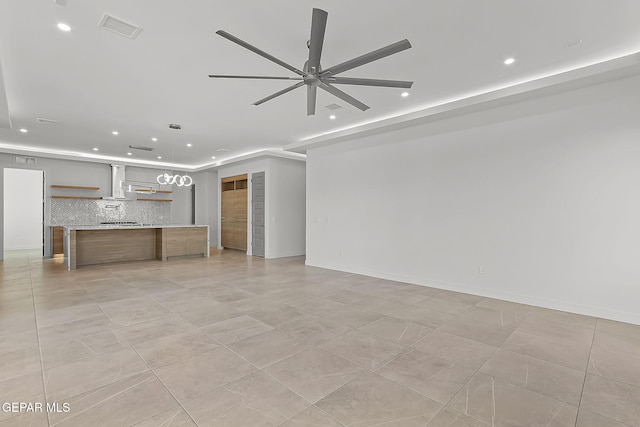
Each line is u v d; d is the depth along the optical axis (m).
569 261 3.77
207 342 2.83
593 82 3.51
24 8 2.50
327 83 2.87
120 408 1.87
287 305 3.96
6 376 2.21
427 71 3.62
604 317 3.53
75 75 3.70
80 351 2.62
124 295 4.37
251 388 2.10
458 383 2.18
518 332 3.11
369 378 2.24
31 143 7.20
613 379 2.24
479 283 4.49
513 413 1.86
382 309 3.83
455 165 4.75
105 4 2.46
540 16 2.61
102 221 9.17
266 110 5.00
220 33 2.12
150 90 4.16
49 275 5.67
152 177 10.03
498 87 4.09
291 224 8.55
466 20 2.67
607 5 2.46
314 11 1.99
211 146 7.64
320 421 1.78
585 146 3.65
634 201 3.37
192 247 8.12
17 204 9.67
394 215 5.52
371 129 5.43
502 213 4.28
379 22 2.70
